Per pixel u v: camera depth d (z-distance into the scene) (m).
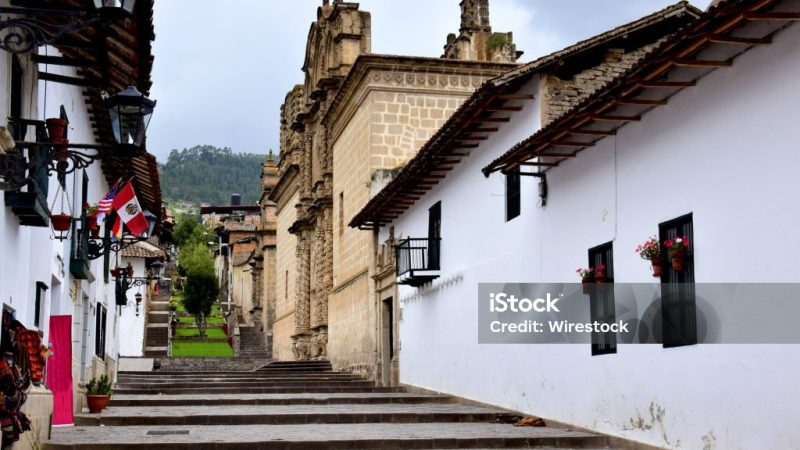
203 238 114.81
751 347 11.18
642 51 18.17
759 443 10.97
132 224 17.80
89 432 16.08
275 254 65.00
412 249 25.61
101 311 23.41
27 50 8.19
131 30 12.55
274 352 57.19
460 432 16.30
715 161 12.05
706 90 12.29
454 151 21.95
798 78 10.45
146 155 20.80
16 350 11.88
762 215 11.05
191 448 14.01
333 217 38.94
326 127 41.50
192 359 48.53
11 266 11.11
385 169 30.42
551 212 17.30
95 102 18.00
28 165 9.51
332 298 38.56
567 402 16.48
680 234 13.06
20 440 11.46
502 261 19.70
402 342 28.12
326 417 18.86
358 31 39.44
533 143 15.48
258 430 16.84
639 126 14.11
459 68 31.67
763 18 10.24
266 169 65.88
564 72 17.78
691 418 12.41
